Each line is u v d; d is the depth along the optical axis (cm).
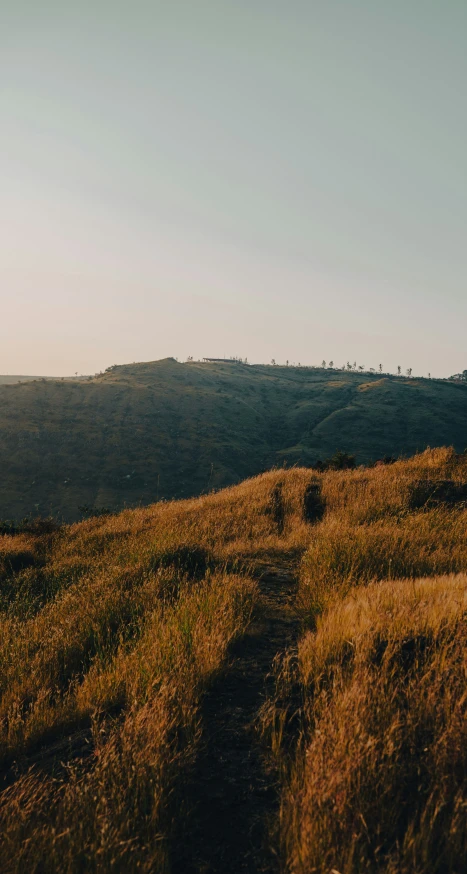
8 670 485
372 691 325
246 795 285
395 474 1383
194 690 390
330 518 1067
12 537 1427
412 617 430
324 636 429
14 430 11375
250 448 12244
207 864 239
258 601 609
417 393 15875
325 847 223
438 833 229
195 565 770
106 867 226
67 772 319
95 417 13000
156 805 259
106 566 848
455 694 318
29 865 237
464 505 1048
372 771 258
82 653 516
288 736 335
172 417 13838
